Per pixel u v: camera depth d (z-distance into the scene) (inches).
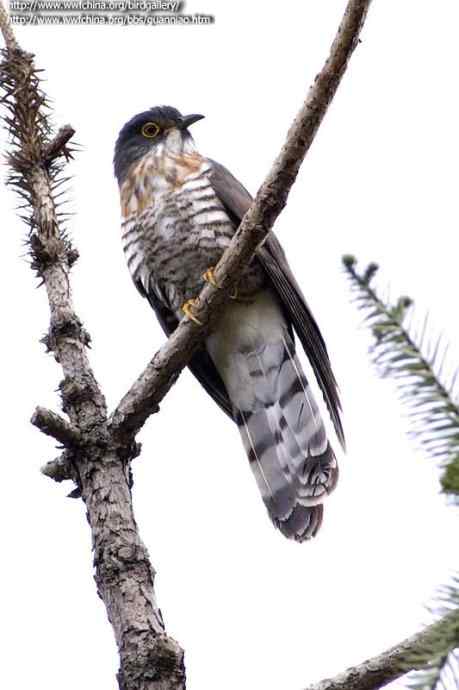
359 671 191.3
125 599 231.9
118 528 243.6
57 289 278.4
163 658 218.7
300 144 257.8
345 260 125.2
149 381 268.7
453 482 107.5
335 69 242.1
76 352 270.1
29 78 295.1
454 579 111.8
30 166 292.4
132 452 259.1
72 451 255.1
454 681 107.2
